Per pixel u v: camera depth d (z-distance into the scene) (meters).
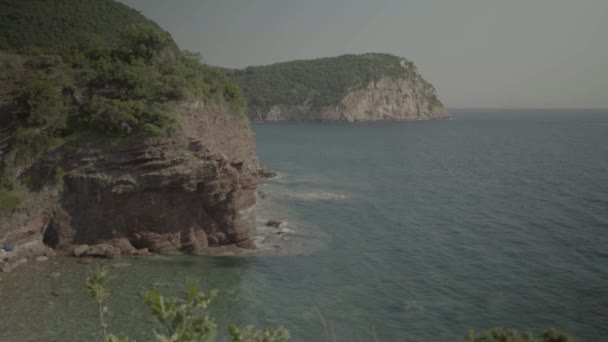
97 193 35.38
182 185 36.44
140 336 23.81
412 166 93.56
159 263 34.81
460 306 29.19
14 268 31.75
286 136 170.88
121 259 34.88
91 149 36.38
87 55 46.34
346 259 37.75
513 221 49.12
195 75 45.28
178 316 8.69
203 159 37.34
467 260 37.47
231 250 39.19
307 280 33.19
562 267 35.56
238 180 39.59
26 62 43.03
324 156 110.38
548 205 56.00
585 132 188.00
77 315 25.73
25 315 25.47
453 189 68.19
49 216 35.41
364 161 101.50
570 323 27.00
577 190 64.38
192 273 33.41
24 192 35.38
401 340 25.05
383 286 32.28
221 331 25.22
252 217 43.78
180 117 38.56
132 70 40.91
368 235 44.62
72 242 35.59
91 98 39.25
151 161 35.97
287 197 61.81
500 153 115.19
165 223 37.09
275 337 11.12
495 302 29.75
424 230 46.38
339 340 24.88
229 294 30.23
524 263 36.56
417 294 30.98
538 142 143.75
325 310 28.47
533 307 29.02
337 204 57.91
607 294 30.69
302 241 42.50
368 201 59.81
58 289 28.86
